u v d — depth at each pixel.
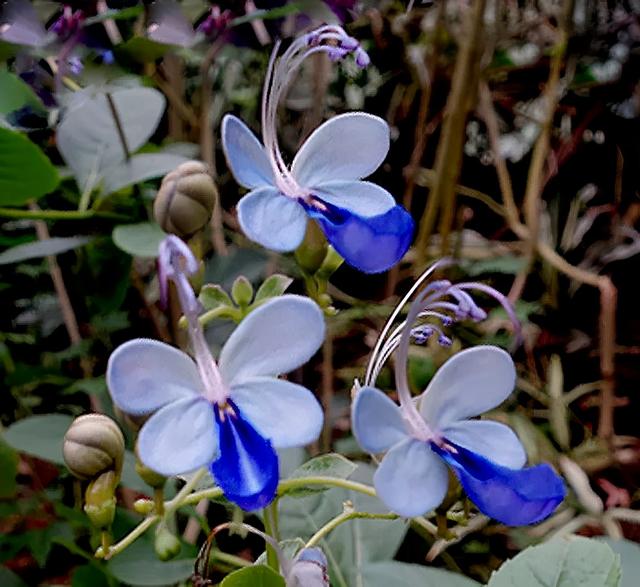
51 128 0.24
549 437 0.31
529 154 0.37
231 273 0.23
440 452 0.14
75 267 0.26
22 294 0.29
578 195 0.36
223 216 0.31
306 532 0.20
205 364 0.13
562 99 0.36
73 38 0.20
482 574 0.27
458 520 0.15
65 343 0.29
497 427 0.14
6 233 0.27
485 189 0.37
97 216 0.22
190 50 0.21
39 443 0.21
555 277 0.34
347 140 0.15
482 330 0.32
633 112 0.35
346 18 0.21
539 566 0.15
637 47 0.35
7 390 0.28
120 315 0.27
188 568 0.20
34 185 0.20
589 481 0.31
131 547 0.20
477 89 0.30
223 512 0.26
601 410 0.32
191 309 0.13
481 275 0.35
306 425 0.13
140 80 0.24
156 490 0.15
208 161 0.28
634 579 0.19
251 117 0.32
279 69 0.16
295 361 0.13
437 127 0.36
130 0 0.20
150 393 0.13
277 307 0.13
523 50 0.35
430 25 0.34
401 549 0.27
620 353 0.35
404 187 0.37
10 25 0.20
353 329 0.34
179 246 0.14
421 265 0.31
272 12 0.19
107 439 0.15
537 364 0.34
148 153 0.24
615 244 0.36
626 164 0.36
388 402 0.14
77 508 0.25
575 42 0.35
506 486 0.13
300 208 0.15
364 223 0.15
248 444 0.13
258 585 0.14
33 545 0.23
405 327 0.14
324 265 0.16
